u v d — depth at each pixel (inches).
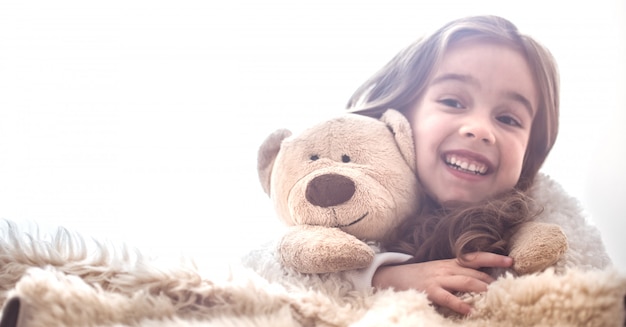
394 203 38.4
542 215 38.9
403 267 36.1
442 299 33.3
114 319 27.8
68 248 32.1
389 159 39.8
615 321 25.1
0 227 35.4
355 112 45.3
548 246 33.4
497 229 37.3
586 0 49.3
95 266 31.0
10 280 30.6
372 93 47.5
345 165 38.9
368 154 39.4
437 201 41.3
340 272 35.3
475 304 32.0
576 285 26.5
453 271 34.8
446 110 42.0
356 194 37.0
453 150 40.8
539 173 43.8
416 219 39.8
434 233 38.3
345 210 36.9
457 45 43.6
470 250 36.5
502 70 42.1
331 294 33.6
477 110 41.7
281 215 40.4
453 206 39.9
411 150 41.3
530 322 27.8
